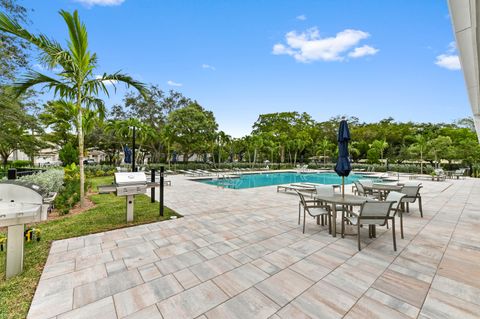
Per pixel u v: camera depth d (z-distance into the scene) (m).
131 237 3.60
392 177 16.77
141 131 17.31
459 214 5.32
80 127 5.58
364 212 3.21
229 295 2.06
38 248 3.11
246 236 3.69
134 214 5.03
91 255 2.90
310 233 3.88
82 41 5.08
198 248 3.17
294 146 28.66
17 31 4.36
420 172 19.64
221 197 7.58
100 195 7.54
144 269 2.54
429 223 4.55
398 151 28.23
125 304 1.92
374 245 3.33
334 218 3.69
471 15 2.04
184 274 2.44
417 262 2.75
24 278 2.32
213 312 1.82
